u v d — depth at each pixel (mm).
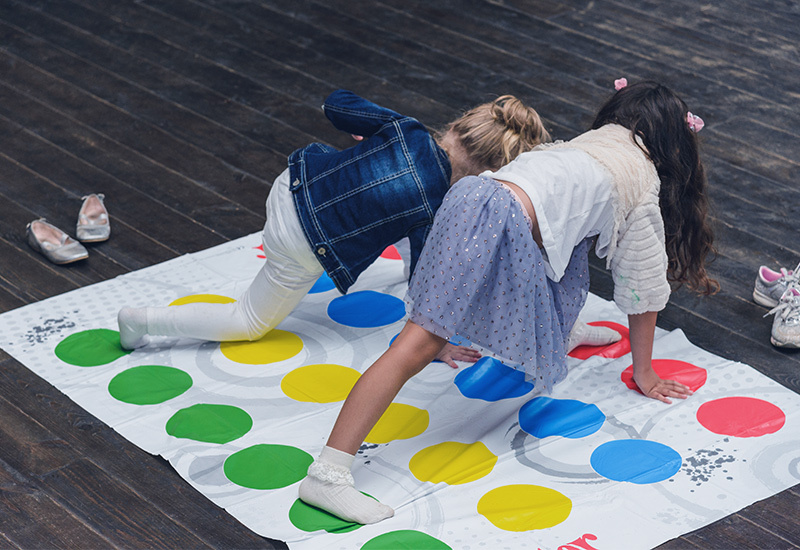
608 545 1963
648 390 2406
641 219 2156
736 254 3008
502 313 2059
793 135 3678
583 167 2102
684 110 2227
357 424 2006
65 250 2906
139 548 1960
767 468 2182
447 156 2270
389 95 3918
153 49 4270
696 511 2062
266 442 2246
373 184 2248
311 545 1946
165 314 2506
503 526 2008
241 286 2850
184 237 3080
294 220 2328
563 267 2104
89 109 3803
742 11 4668
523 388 2455
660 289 2221
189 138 3625
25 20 4500
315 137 3656
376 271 2969
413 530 1986
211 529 2004
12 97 3871
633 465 2191
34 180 3342
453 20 4551
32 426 2279
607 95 3926
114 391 2402
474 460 2201
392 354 2023
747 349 2619
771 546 1983
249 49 4277
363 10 4637
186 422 2299
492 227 2000
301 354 2576
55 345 2564
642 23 4543
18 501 2066
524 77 4066
